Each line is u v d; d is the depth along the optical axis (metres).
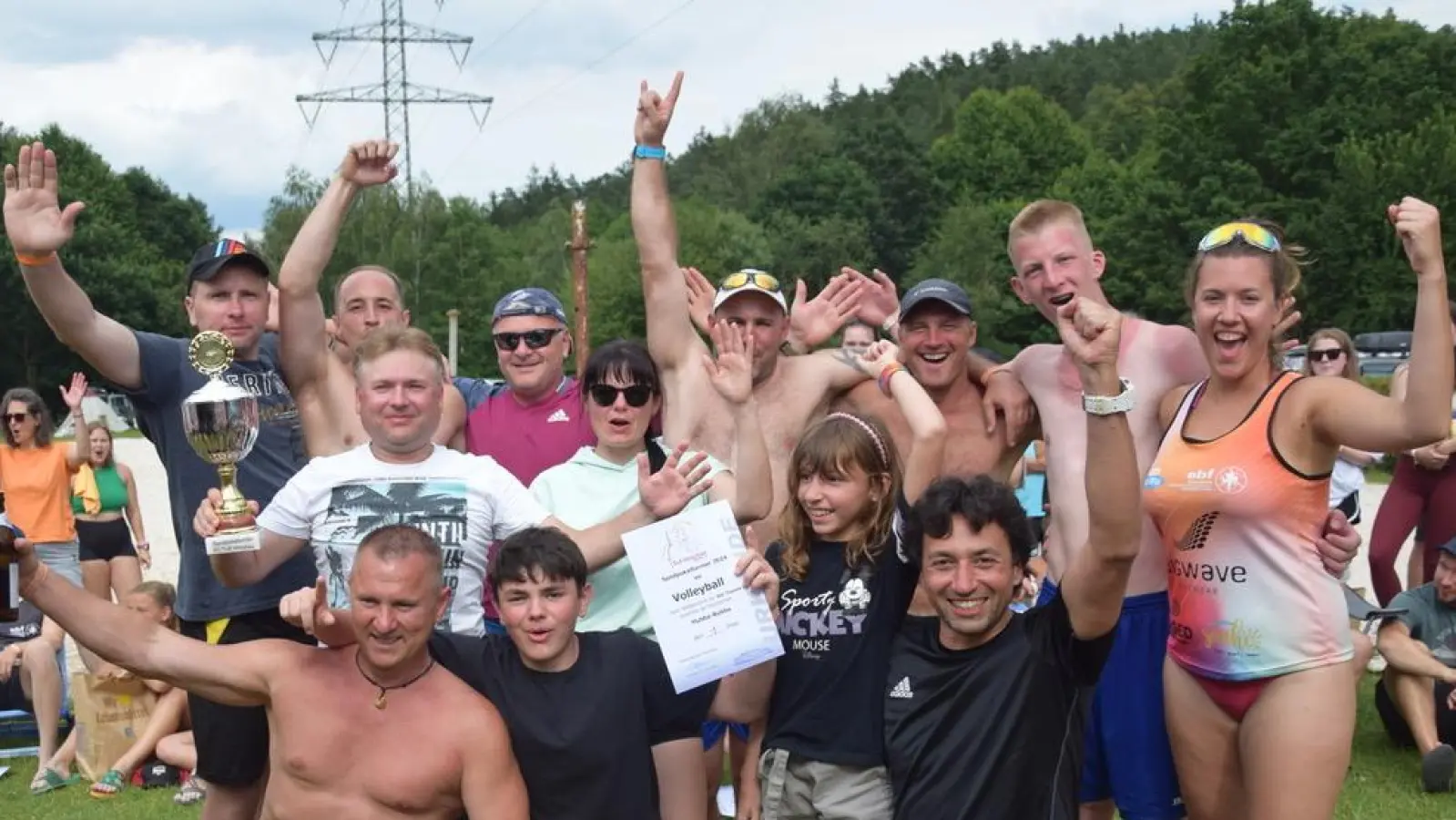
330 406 5.26
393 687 3.95
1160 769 4.73
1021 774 3.83
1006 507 3.86
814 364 5.89
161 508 23.44
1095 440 3.63
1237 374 4.29
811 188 82.75
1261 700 4.27
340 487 4.41
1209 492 4.26
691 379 5.80
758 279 5.65
